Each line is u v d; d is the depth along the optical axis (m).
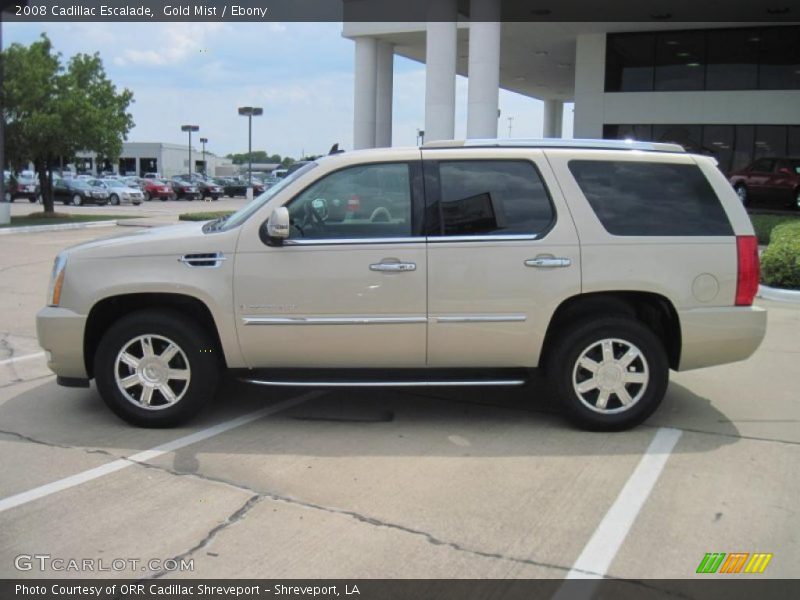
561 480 4.41
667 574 3.38
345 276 5.02
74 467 4.56
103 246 5.21
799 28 23.97
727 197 5.22
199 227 5.57
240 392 6.23
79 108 24.00
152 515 3.92
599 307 5.28
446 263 5.03
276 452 4.84
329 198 5.13
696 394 6.22
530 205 5.12
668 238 5.10
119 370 5.22
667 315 5.27
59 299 5.20
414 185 5.11
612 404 5.23
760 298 11.09
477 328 5.07
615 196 5.16
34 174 41.09
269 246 5.04
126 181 48.84
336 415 5.63
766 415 5.67
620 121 26.34
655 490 4.27
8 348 7.72
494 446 4.98
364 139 25.08
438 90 20.03
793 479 4.44
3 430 5.23
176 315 5.20
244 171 98.56
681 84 25.62
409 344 5.11
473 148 5.21
